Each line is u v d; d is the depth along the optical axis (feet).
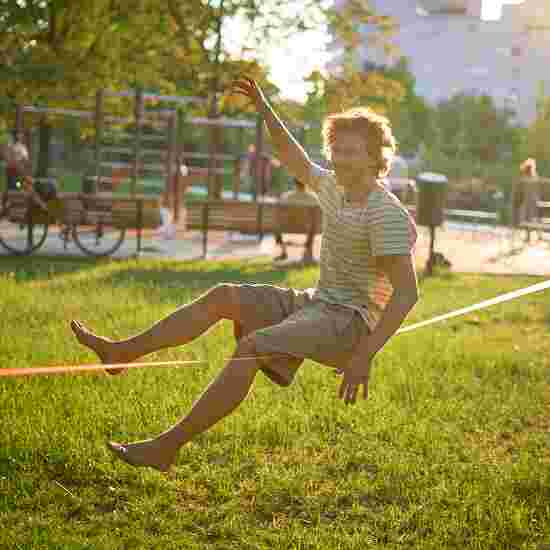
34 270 42.37
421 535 13.76
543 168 145.79
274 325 12.42
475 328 32.65
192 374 21.58
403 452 17.19
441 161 143.33
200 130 128.16
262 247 63.46
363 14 93.71
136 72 83.10
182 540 13.12
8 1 73.36
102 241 59.57
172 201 78.23
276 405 19.52
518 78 222.89
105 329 26.61
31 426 16.94
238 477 15.72
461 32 226.17
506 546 13.44
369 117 12.54
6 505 13.96
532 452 18.17
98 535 13.29
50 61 73.87
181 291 36.32
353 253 12.48
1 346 23.44
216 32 88.58
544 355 28.19
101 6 81.10
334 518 14.42
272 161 86.84
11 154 51.16
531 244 76.38
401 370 23.18
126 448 11.87
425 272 50.55
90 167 76.84
